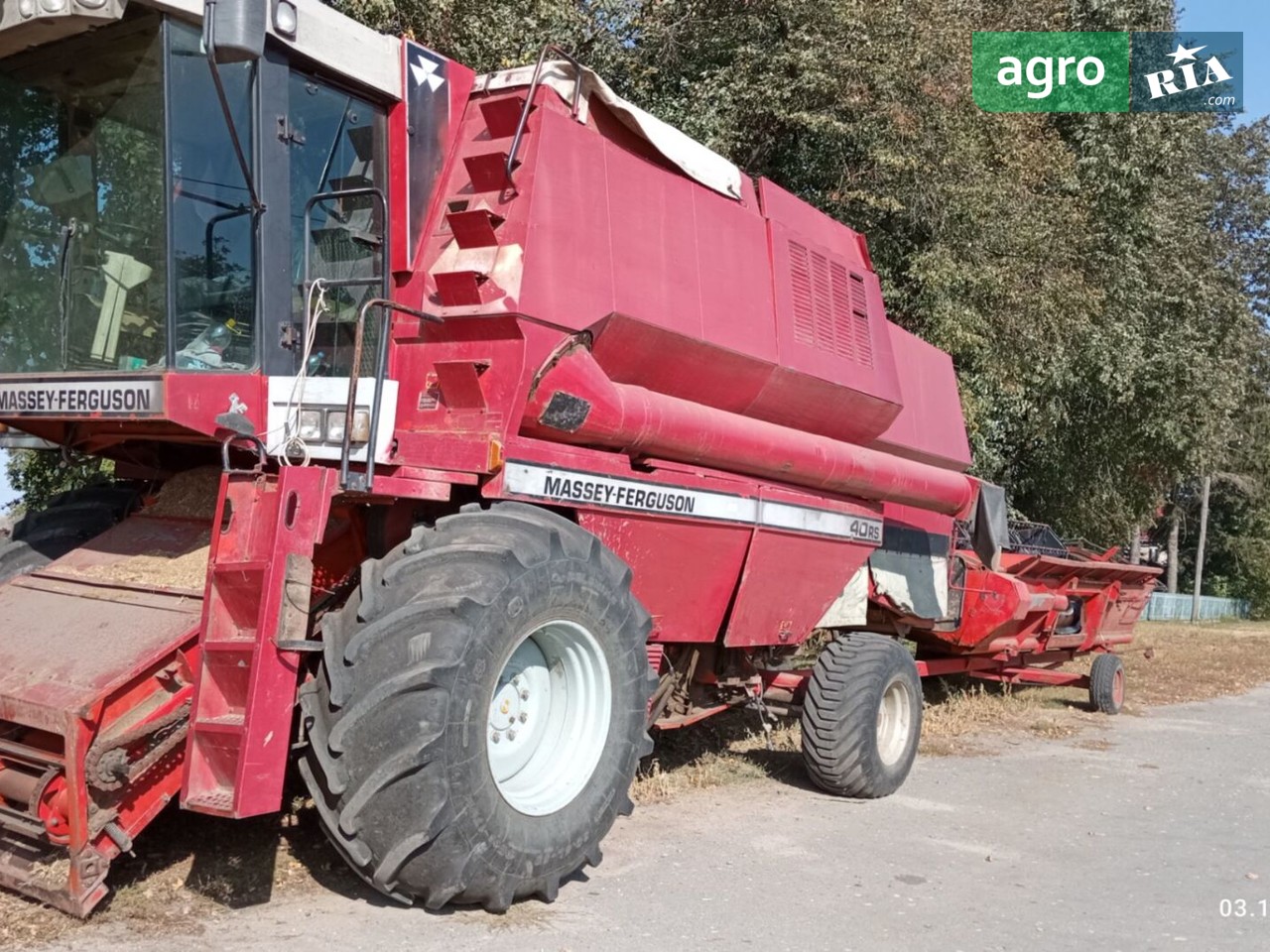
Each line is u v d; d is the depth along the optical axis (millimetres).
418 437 4820
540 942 4102
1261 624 38500
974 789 7504
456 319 4965
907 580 8633
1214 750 9750
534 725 4715
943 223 13172
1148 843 6348
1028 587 10430
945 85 12945
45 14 4215
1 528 6504
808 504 6828
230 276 4500
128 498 5797
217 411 4371
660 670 6199
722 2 12984
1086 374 18469
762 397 6602
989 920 4816
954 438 9570
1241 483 39250
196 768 3875
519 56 11383
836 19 12133
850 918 4703
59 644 4410
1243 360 24797
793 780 7379
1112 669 11750
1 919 3967
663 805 6480
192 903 4227
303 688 4188
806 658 9023
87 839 3889
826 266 7391
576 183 5316
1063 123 19047
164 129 4332
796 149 13406
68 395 4547
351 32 4844
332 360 4848
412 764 3889
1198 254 21203
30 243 4785
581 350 5180
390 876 4008
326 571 4758
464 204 5176
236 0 3854
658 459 5762
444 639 4008
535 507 4766
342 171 4898
